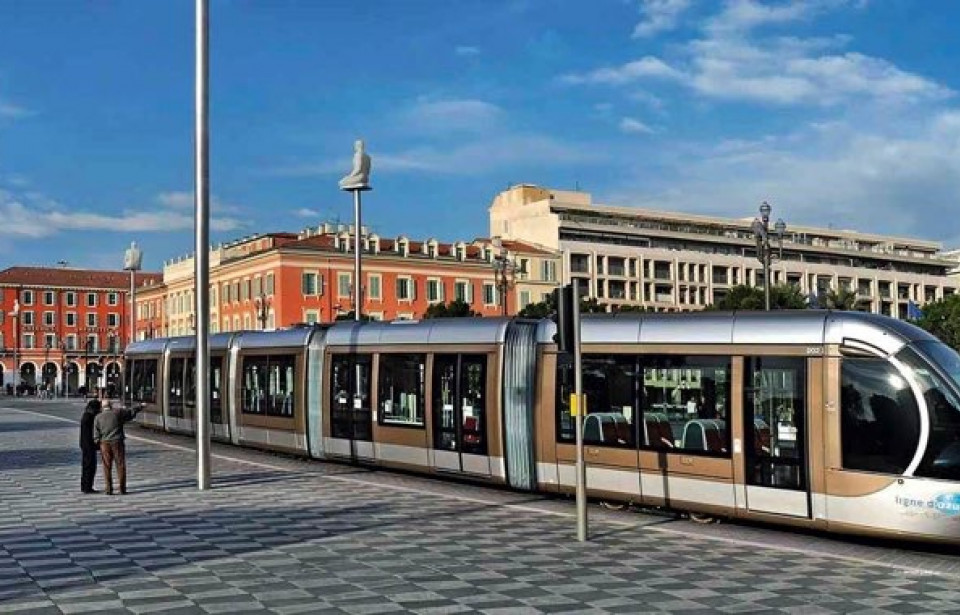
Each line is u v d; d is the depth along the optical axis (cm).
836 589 988
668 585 997
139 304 11850
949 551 1259
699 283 11356
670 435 1485
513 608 892
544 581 1011
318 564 1095
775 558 1160
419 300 9044
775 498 1349
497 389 1784
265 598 930
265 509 1549
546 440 1677
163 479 1981
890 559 1190
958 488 1194
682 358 1482
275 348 2461
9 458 2500
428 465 1931
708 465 1426
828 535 1369
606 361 1589
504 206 11119
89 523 1408
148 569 1070
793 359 1351
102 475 2070
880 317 1326
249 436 2553
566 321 1264
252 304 8850
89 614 870
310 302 8494
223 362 2708
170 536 1290
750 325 1416
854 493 1267
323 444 2242
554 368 1681
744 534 1365
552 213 10631
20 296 12644
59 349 12800
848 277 12600
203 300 1814
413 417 1977
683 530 1388
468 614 870
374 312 8788
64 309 12938
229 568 1073
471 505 1606
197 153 1808
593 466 1582
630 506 1602
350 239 8812
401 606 898
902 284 13200
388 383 2053
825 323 1334
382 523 1405
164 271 11144
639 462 1518
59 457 2533
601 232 10794
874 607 912
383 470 2172
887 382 1265
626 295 10762
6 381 12450
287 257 8431
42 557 1144
